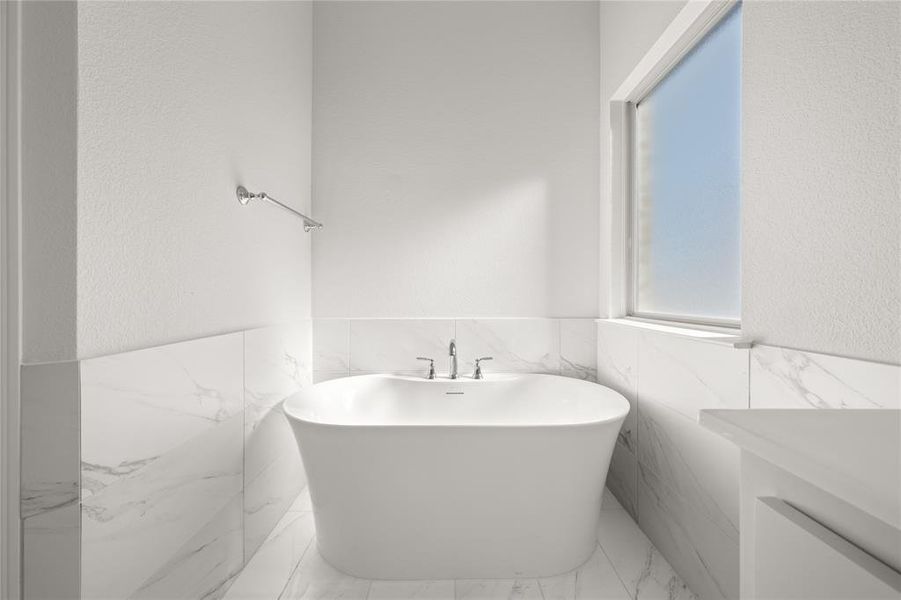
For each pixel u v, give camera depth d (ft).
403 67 8.29
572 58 8.28
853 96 3.08
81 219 3.07
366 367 8.18
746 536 1.59
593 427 5.06
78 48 3.04
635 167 7.77
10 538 2.93
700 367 4.83
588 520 5.44
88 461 3.05
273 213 6.49
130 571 3.46
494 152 8.30
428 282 8.29
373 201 8.28
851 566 1.13
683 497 5.17
